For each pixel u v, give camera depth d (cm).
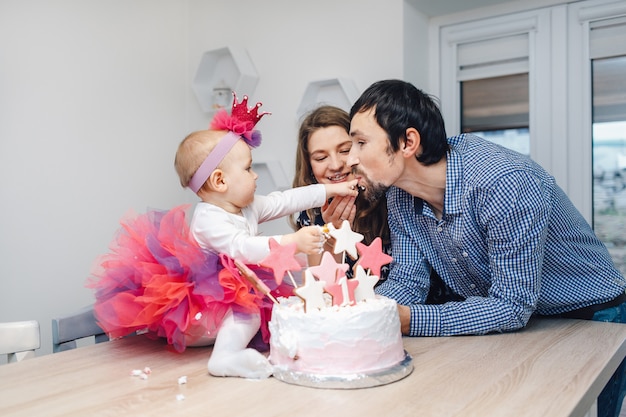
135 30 263
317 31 238
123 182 259
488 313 115
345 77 229
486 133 224
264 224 254
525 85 213
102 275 116
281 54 250
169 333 107
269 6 254
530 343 110
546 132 207
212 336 108
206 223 114
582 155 201
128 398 84
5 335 118
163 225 114
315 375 89
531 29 208
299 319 92
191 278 107
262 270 115
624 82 195
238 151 117
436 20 229
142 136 267
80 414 78
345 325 90
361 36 224
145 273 108
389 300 101
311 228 109
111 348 113
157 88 273
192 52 284
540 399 81
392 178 122
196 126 283
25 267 224
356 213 161
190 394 86
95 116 248
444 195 126
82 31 243
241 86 255
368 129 119
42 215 229
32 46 226
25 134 224
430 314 116
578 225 137
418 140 118
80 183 242
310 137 166
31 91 226
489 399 81
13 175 221
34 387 90
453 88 227
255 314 106
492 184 114
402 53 213
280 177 248
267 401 82
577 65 201
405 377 91
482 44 221
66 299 237
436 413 76
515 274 116
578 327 123
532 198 114
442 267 139
